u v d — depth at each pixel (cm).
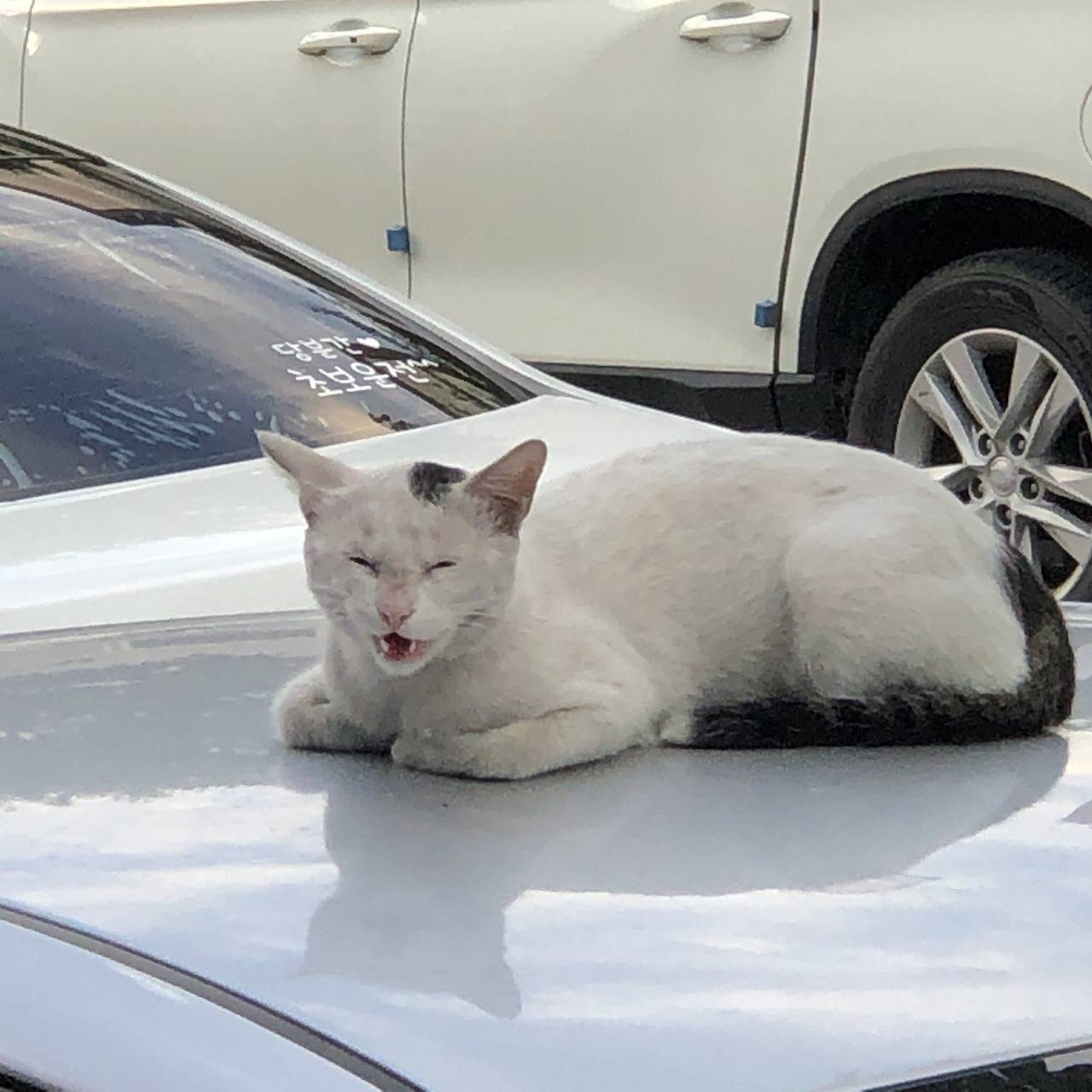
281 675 229
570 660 221
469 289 638
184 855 163
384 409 365
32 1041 130
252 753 201
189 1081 125
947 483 577
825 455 254
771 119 571
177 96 673
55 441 332
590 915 151
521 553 236
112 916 148
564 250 616
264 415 353
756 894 156
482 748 204
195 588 282
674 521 244
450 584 216
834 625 232
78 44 688
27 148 428
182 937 144
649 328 607
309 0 646
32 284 371
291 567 291
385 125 637
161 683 225
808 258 575
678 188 591
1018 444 563
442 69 623
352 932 147
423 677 215
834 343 591
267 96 655
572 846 169
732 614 240
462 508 220
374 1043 129
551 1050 128
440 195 632
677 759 210
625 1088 124
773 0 568
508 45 611
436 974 139
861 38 554
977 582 236
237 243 414
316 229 661
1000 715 223
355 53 638
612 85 594
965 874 160
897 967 142
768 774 198
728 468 251
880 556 233
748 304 589
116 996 133
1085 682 243
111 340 362
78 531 298
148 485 319
